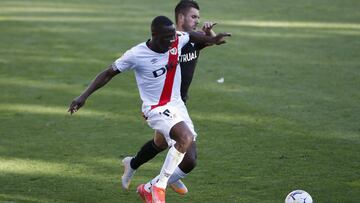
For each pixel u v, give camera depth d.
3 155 29.12
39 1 74.69
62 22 61.47
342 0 66.31
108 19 62.00
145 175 26.62
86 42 52.81
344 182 24.70
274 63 44.53
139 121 34.03
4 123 34.03
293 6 64.44
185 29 24.06
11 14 66.44
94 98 38.44
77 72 44.16
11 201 23.52
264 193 23.95
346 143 29.16
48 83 41.69
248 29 55.31
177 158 21.70
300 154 27.98
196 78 41.56
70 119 34.53
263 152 28.45
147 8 67.12
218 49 49.16
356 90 37.59
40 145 30.47
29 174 26.72
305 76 41.00
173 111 22.09
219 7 65.44
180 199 23.81
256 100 36.50
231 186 24.81
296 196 21.17
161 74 22.22
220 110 35.03
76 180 25.97
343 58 44.97
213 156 28.20
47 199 23.92
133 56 22.00
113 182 25.78
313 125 31.83
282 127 31.77
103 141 30.88
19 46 52.28
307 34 52.69
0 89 40.59
